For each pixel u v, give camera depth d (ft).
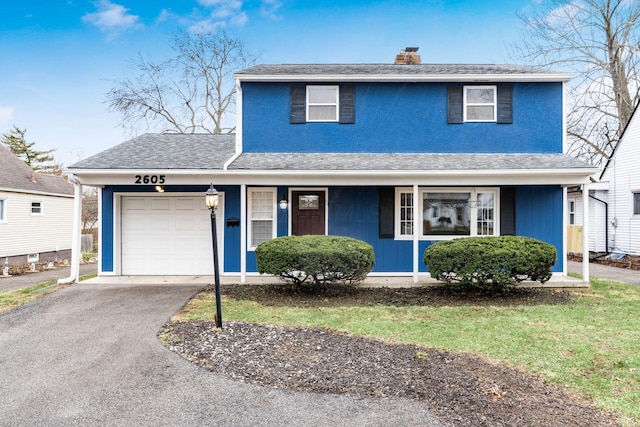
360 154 33.60
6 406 11.51
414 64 40.42
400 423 10.44
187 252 33.55
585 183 28.48
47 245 57.16
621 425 10.34
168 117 78.79
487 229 32.71
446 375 13.44
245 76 33.22
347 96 34.14
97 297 25.12
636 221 49.83
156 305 23.11
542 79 33.40
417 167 29.14
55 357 15.23
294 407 11.32
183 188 33.27
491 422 10.43
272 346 16.26
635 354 15.43
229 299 24.73
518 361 14.79
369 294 26.58
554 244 32.32
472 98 34.12
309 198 33.30
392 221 32.91
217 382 12.94
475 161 30.89
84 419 10.80
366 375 13.43
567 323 19.79
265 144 34.17
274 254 24.68
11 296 25.55
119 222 33.32
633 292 27.55
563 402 11.59
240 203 32.63
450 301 24.77
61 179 66.23
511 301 24.76
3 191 48.55
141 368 14.11
